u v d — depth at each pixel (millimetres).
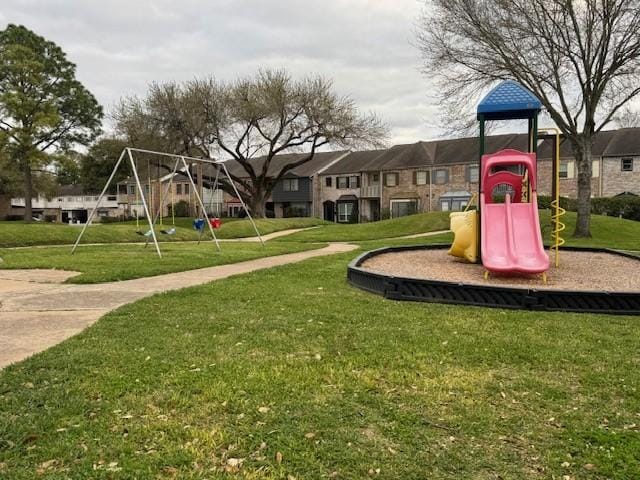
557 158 9758
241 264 11781
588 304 6148
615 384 3738
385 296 7043
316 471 2584
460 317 5812
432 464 2650
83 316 6059
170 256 12977
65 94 42656
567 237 19906
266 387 3635
